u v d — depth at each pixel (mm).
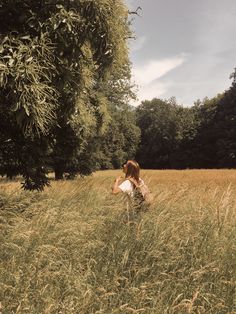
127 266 4512
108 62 7059
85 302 3648
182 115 109125
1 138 7777
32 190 8562
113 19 6543
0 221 5750
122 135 82250
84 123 9227
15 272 3973
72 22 6137
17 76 5410
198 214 6070
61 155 9711
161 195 6594
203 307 3842
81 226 5188
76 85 7215
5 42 5902
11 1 6301
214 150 97812
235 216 6246
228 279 4418
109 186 8828
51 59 6199
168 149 110062
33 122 5742
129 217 5500
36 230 4891
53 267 4203
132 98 37656
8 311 3494
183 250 4875
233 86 98125
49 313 3424
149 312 3709
